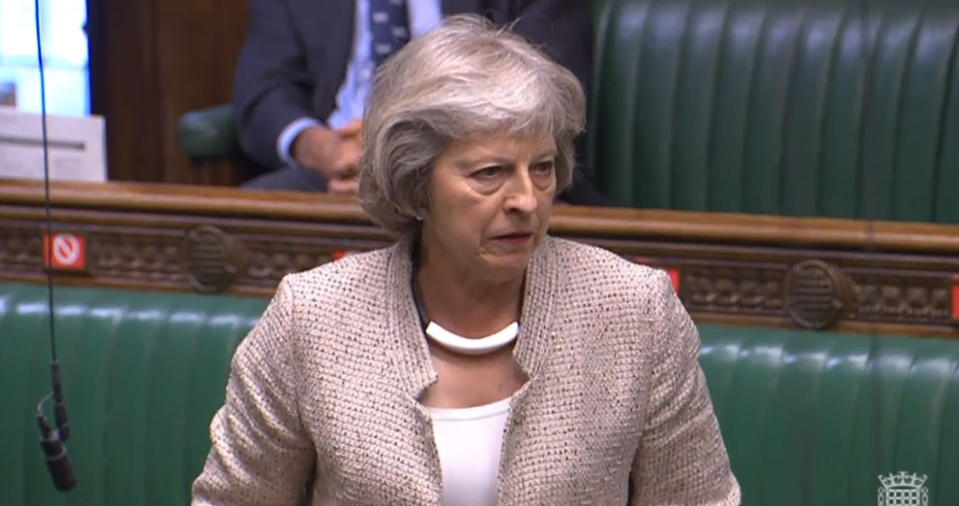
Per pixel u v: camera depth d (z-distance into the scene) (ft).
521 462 15.44
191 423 24.54
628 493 16.61
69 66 38.50
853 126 29.73
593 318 15.75
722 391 22.67
